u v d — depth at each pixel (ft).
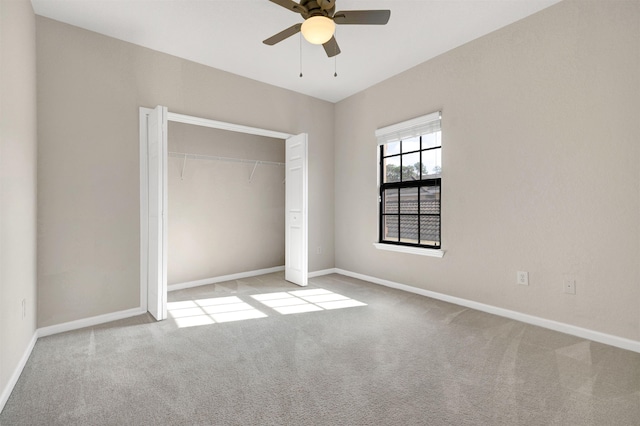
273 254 17.33
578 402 5.58
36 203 8.56
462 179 10.96
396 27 9.83
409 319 9.76
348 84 14.25
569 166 8.52
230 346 7.95
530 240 9.32
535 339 8.22
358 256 15.28
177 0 8.43
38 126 8.71
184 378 6.45
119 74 10.18
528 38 9.27
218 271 15.17
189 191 14.28
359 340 8.26
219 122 12.42
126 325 9.41
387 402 5.61
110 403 5.62
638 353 7.41
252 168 16.44
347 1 8.61
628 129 7.58
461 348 7.74
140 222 10.44
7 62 6.16
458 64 11.03
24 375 6.59
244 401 5.66
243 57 11.64
